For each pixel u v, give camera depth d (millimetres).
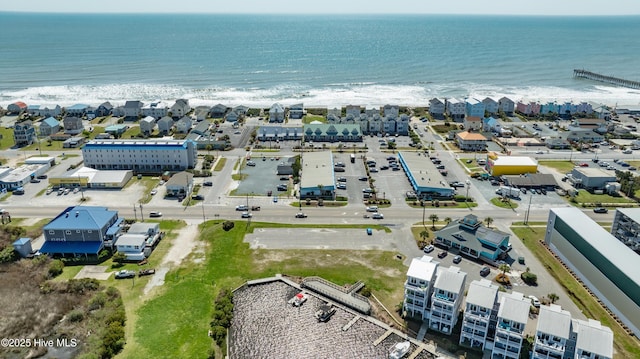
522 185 147125
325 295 94250
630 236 108625
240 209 131875
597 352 68438
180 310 89500
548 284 97375
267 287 97125
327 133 198125
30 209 132000
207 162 165500
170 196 140875
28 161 164500
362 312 88812
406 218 127250
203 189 146125
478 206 134750
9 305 90125
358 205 135250
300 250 110875
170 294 94125
